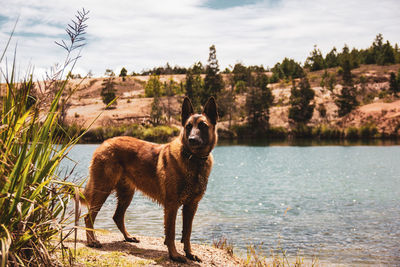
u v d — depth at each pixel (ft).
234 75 435.94
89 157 103.04
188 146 17.15
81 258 14.93
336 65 529.45
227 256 20.39
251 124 272.92
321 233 31.53
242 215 39.58
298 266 21.15
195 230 32.07
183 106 18.04
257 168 96.32
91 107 260.01
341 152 146.72
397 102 256.93
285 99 352.69
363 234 31.22
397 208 44.32
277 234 31.04
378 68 456.86
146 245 19.79
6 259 8.84
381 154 135.44
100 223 31.50
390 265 22.65
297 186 64.59
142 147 19.15
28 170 10.59
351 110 283.79
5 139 10.91
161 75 497.05
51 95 11.70
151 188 18.58
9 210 10.45
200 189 17.70
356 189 61.00
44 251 10.74
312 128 256.11
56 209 12.35
